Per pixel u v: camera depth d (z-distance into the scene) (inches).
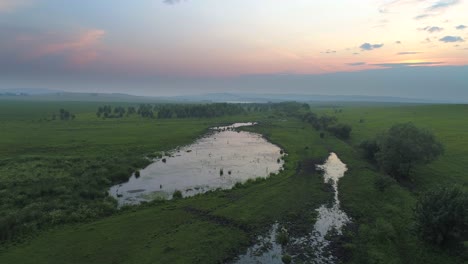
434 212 1208.2
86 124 5403.5
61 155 2896.2
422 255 1190.9
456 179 2087.8
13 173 2198.6
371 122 5359.3
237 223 1491.1
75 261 1136.2
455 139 3319.4
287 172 2426.2
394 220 1512.1
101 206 1637.6
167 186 2112.5
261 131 4889.3
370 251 1249.4
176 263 1138.7
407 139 2086.6
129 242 1284.4
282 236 1350.9
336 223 1534.2
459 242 1219.2
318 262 1194.6
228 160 2918.3
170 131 4675.2
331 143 3713.1
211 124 5782.5
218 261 1175.6
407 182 2074.3
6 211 1530.5
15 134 4025.6
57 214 1496.1
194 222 1491.1
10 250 1198.9
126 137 4010.8
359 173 2368.4
